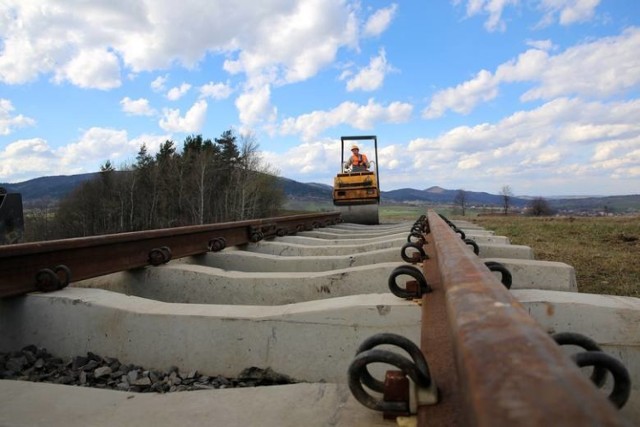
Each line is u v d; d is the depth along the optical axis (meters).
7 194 7.55
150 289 5.11
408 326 2.93
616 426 0.63
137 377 3.04
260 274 4.77
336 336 3.01
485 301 1.42
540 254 9.30
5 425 2.16
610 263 8.01
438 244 3.58
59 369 3.21
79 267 4.25
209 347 3.12
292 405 2.24
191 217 78.31
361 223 21.17
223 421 2.15
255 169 80.81
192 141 90.44
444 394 1.69
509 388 0.82
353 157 23.78
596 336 2.83
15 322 3.58
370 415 2.08
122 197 77.19
